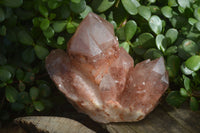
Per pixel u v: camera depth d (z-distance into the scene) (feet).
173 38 1.82
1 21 1.76
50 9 1.82
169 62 1.79
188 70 1.75
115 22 1.88
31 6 1.82
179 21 1.84
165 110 1.78
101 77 1.72
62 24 1.80
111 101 1.70
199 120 1.73
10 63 1.89
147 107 1.72
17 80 1.91
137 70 1.73
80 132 1.72
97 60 1.67
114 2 1.82
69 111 1.89
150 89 1.71
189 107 1.78
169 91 1.83
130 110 1.71
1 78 1.80
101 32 1.66
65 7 1.77
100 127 1.80
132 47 1.87
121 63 1.73
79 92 1.70
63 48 1.86
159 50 1.82
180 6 1.85
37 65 1.92
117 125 1.76
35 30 1.84
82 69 1.71
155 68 1.70
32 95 1.86
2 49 1.88
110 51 1.69
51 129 1.73
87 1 1.86
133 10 1.80
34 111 1.92
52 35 1.81
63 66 1.72
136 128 1.74
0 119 1.91
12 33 1.84
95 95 1.70
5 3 1.73
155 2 1.94
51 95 1.93
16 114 1.93
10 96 1.84
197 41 1.79
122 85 1.72
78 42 1.65
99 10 1.82
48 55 1.76
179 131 1.71
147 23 1.89
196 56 1.70
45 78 1.94
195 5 1.83
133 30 1.83
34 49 1.83
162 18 1.92
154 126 1.74
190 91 1.75
